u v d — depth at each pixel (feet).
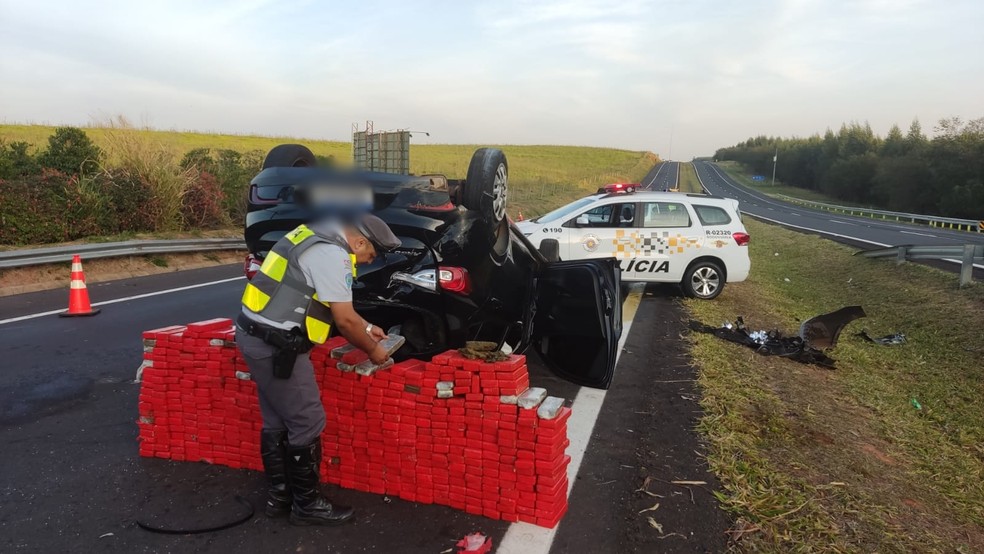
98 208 40.47
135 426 14.19
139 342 21.24
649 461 13.12
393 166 54.49
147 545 9.60
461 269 14.23
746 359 21.84
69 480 11.57
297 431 10.07
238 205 55.36
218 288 33.04
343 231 9.92
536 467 10.28
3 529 9.87
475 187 14.74
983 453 15.81
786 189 257.96
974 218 126.31
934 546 10.80
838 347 24.68
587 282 16.31
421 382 10.82
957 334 26.16
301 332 9.74
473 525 10.47
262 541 9.83
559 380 18.69
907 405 18.97
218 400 12.18
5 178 36.96
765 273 48.73
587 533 10.32
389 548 9.71
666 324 26.63
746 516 10.98
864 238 69.15
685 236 32.40
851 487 12.56
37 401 15.51
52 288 31.19
